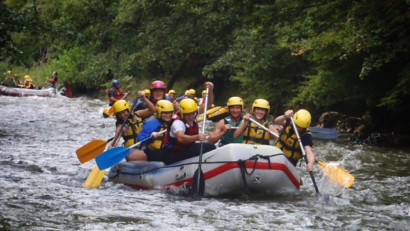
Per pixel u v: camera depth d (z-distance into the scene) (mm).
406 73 23688
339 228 10891
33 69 66625
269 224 10984
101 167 14398
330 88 28375
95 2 52969
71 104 47531
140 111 17109
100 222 10781
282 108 36938
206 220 11125
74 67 60438
